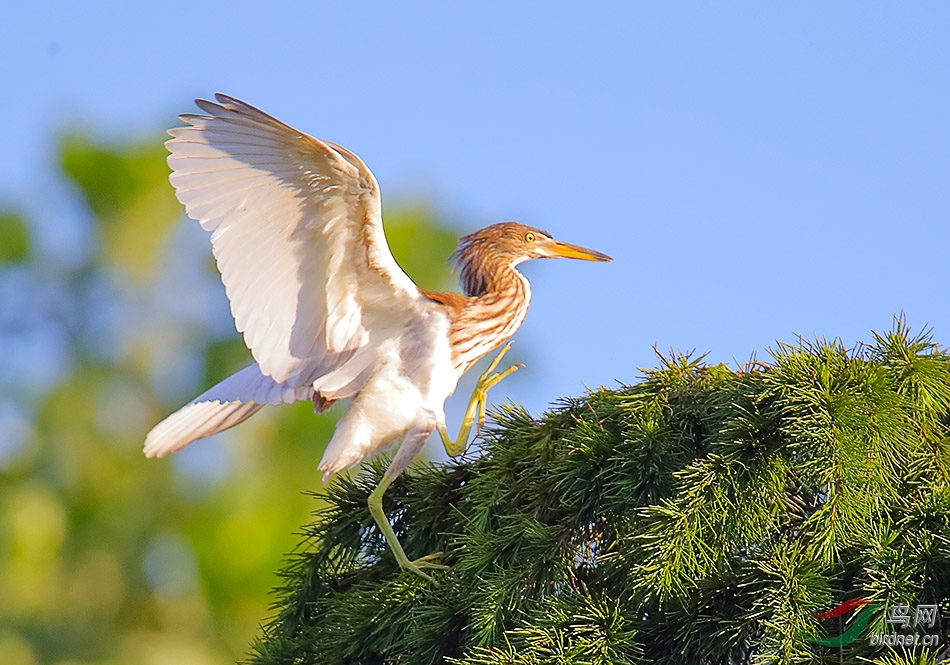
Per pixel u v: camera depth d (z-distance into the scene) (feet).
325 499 33.24
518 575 27.14
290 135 29.66
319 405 34.81
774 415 26.21
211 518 60.34
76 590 59.21
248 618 59.72
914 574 24.79
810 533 25.62
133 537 60.18
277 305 32.09
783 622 24.34
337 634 29.50
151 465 61.77
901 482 26.50
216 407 36.14
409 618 28.60
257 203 30.81
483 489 29.58
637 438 27.53
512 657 25.35
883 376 26.50
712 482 26.03
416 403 34.17
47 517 59.57
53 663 56.34
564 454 28.32
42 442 61.72
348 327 33.99
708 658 25.96
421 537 31.73
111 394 63.62
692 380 29.04
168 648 58.23
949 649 24.14
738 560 26.53
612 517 27.89
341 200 31.24
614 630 25.72
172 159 29.96
